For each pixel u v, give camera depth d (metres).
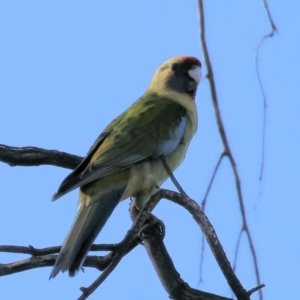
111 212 9.23
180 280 7.34
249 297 6.68
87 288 6.50
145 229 7.88
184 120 10.54
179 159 10.44
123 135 9.77
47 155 9.95
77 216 9.06
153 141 9.84
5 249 6.75
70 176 8.95
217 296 7.07
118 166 9.38
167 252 7.67
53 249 7.08
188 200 7.25
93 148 9.79
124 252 7.53
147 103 10.73
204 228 6.92
